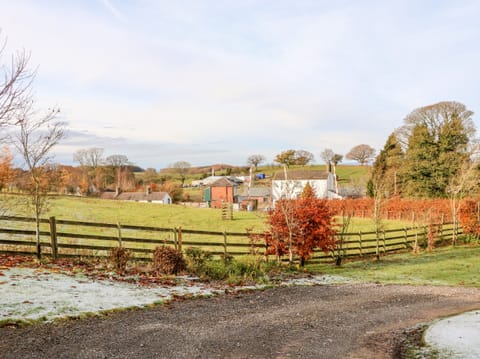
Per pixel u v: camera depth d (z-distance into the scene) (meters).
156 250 14.07
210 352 6.57
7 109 8.88
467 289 14.13
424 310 10.70
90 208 39.47
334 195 70.88
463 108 48.94
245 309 9.82
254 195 75.19
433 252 24.41
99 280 11.20
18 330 6.82
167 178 106.88
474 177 37.09
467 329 8.47
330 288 13.53
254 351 6.75
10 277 10.09
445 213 37.19
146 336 7.14
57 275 11.05
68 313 7.94
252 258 16.86
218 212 47.03
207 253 15.27
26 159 12.48
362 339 7.82
